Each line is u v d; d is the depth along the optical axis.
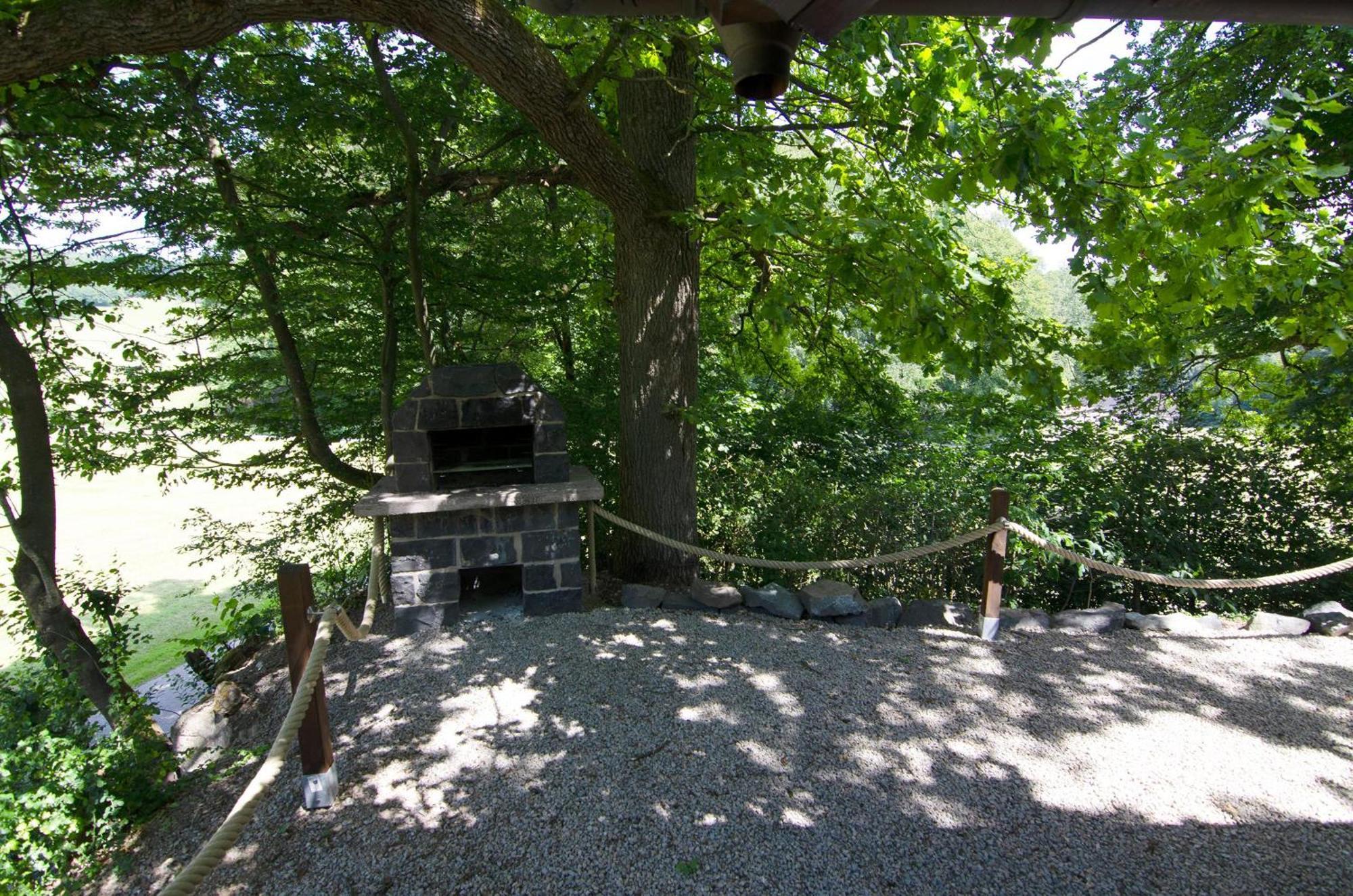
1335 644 4.66
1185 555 5.43
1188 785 3.18
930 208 6.19
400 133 5.90
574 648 4.47
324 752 3.08
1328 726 3.67
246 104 5.60
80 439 6.30
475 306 6.80
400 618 4.80
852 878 2.66
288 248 5.64
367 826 2.99
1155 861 2.73
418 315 6.11
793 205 5.42
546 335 7.72
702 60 5.04
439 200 6.62
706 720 3.66
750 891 2.61
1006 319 4.27
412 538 4.77
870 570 5.67
